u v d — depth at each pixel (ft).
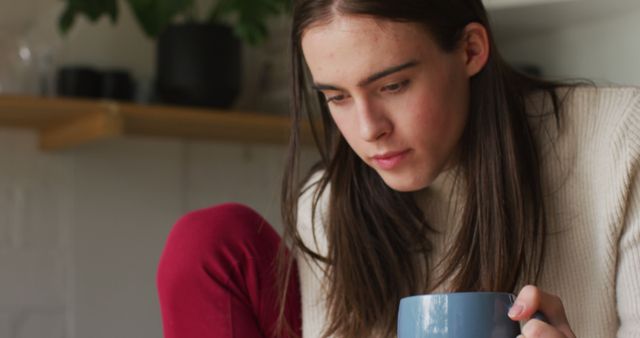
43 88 6.72
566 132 3.52
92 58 7.39
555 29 6.64
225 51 6.97
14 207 6.90
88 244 7.16
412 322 2.60
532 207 3.46
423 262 3.73
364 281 3.71
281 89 7.57
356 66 3.06
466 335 2.52
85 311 7.12
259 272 3.90
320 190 3.84
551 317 2.62
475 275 3.45
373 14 3.01
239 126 6.76
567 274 3.51
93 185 7.19
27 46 6.57
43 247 6.99
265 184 7.93
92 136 6.36
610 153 3.40
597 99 3.51
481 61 3.35
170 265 3.85
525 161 3.47
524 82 3.68
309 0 3.14
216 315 3.84
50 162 7.05
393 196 3.70
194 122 6.57
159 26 6.89
